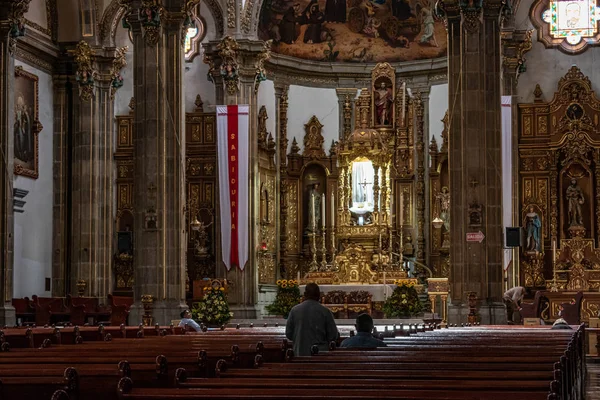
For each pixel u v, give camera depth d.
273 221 45.06
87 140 41.44
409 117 46.25
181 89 33.12
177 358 10.80
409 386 7.66
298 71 46.50
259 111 44.34
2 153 31.41
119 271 42.41
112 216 42.44
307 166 46.50
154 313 31.72
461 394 7.12
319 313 15.40
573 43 42.62
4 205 31.27
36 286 39.91
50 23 41.31
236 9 41.47
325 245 46.16
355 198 44.62
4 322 30.72
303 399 7.06
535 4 43.00
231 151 38.50
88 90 41.34
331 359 10.55
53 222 41.28
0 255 31.03
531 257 41.41
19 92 38.50
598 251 40.88
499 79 31.95
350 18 46.53
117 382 8.16
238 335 19.77
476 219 31.45
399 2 46.19
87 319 36.75
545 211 41.75
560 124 41.75
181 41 33.22
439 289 37.97
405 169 45.97
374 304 40.72
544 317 39.53
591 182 41.44
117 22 42.31
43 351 13.48
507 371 9.02
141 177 32.34
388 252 43.56
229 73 40.97
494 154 31.75
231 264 39.44
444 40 45.75
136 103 32.59
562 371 9.04
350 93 47.06
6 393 8.11
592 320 32.06
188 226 42.56
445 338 16.84
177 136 32.75
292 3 45.53
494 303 31.28
